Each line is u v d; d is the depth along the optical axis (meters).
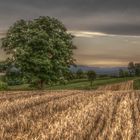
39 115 17.89
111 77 147.88
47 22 65.38
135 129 15.30
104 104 25.73
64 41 65.38
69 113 18.66
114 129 14.67
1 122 15.41
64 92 40.19
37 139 11.88
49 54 60.72
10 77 61.09
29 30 61.91
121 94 39.06
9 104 23.67
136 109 23.50
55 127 14.05
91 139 12.87
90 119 17.14
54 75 59.97
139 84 109.44
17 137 12.02
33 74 59.25
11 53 63.06
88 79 127.81
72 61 64.06
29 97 30.91
